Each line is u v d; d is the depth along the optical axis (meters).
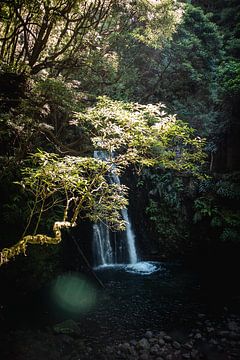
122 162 4.44
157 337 6.06
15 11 5.73
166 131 4.14
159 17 8.72
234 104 11.47
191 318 6.86
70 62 7.72
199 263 10.58
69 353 5.46
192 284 8.72
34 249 6.88
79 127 6.90
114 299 7.64
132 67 10.45
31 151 6.47
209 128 11.79
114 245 10.34
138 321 6.66
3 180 6.00
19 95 5.50
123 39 9.74
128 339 5.99
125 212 10.70
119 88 9.31
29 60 6.70
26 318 6.47
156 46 9.62
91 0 7.55
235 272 9.66
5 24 6.96
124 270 9.70
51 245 7.41
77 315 6.80
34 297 7.30
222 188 10.52
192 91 12.59
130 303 7.46
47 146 7.93
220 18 15.32
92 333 6.14
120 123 4.28
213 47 12.42
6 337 5.63
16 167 5.84
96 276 8.61
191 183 11.23
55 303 7.23
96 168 4.26
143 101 11.33
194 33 12.30
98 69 8.37
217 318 6.90
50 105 6.07
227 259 10.62
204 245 11.05
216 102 12.35
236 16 14.13
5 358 5.05
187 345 5.83
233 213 10.59
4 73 5.39
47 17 6.20
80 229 9.35
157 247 11.14
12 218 6.36
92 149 6.77
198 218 10.71
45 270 7.46
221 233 10.68
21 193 6.33
